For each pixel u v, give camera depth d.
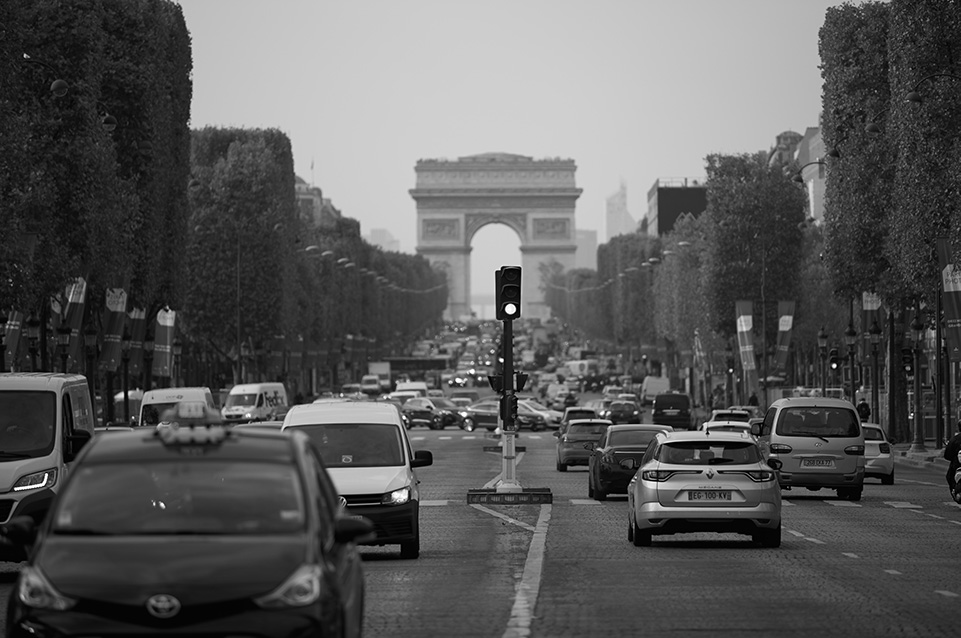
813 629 26.53
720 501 41.97
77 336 89.75
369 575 36.00
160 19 105.69
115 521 18.59
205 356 178.62
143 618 17.16
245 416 120.25
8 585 37.16
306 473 19.20
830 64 115.06
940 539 45.53
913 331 110.75
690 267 192.88
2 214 65.56
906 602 30.38
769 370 172.75
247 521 18.41
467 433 167.00
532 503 63.50
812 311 175.00
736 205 159.88
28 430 39.38
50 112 80.94
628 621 27.58
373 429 40.91
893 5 90.19
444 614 28.84
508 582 34.38
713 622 27.44
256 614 17.20
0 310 68.62
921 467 97.88
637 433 66.88
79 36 81.44
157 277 105.31
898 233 90.62
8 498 38.22
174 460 19.27
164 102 105.69
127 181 98.38
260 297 159.25
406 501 39.03
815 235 180.75
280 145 181.62
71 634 17.16
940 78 86.88
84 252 81.38
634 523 43.28
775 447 64.06
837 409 64.44
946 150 86.69
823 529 49.41
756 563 38.31
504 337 64.50
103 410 126.75
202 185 159.00
